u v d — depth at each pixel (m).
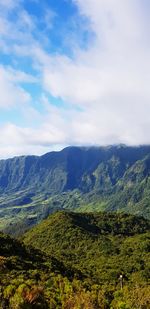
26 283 79.31
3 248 113.12
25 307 65.06
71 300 79.31
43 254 125.81
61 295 81.75
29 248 125.00
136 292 110.12
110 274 144.00
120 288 117.69
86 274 132.88
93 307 85.56
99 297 96.50
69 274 116.44
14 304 64.25
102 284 122.06
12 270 93.44
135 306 101.25
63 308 75.44
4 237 123.38
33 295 68.75
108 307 96.50
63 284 91.25
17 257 106.94
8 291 67.94
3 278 82.06
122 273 146.00
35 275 94.19
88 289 103.81
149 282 138.38
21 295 66.69
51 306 72.75
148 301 103.69
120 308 96.19
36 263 108.69
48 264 112.81
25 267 101.00
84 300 84.19
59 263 124.56
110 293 109.56
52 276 97.00
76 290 93.19
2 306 63.38
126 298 105.62
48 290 84.12
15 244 121.69
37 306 68.31
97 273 145.12
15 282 78.44
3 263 95.25
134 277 145.50
